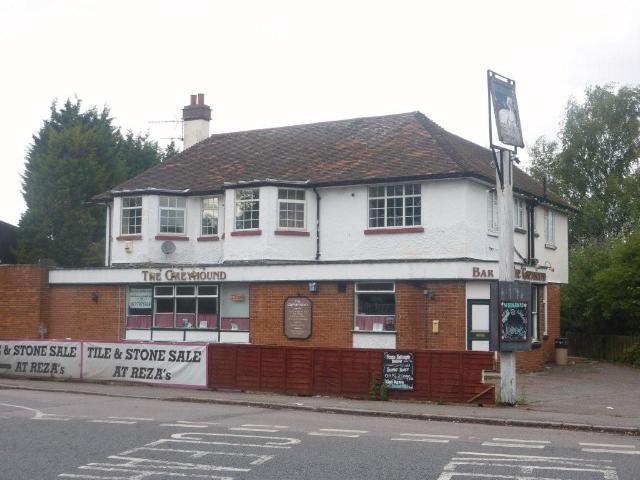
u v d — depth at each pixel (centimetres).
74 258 4497
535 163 5131
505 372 1731
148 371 2166
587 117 4941
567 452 1141
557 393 1986
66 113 5044
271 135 3312
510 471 985
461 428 1432
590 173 4931
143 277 2778
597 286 3133
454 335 2280
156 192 2955
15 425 1380
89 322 2895
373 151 2828
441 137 2783
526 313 1722
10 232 4712
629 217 4712
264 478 937
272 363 1991
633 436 1374
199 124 3641
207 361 2080
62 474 960
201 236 2955
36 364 2353
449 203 2508
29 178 4628
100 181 4628
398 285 2366
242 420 1495
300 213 2738
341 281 2445
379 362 1862
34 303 2978
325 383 1919
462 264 2273
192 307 2723
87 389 2081
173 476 951
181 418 1509
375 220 2636
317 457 1072
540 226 3061
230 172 3008
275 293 2561
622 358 3011
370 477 941
